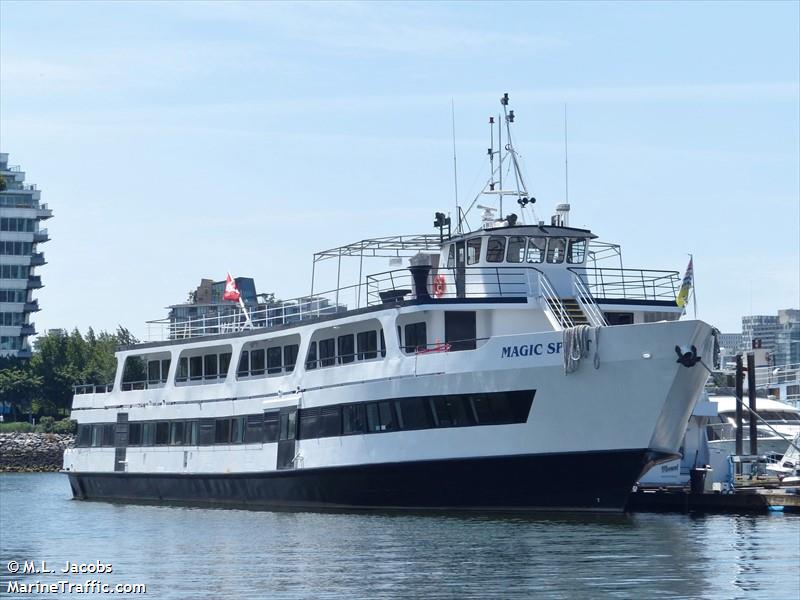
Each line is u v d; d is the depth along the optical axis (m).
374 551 36.84
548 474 43.38
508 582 31.25
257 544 39.66
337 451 48.31
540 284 47.44
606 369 42.12
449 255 50.81
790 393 91.06
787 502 48.12
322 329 50.91
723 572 32.53
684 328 40.94
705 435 57.09
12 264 170.38
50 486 89.06
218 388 55.62
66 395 149.62
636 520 44.19
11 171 181.12
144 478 60.12
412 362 46.00
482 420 44.25
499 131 53.34
